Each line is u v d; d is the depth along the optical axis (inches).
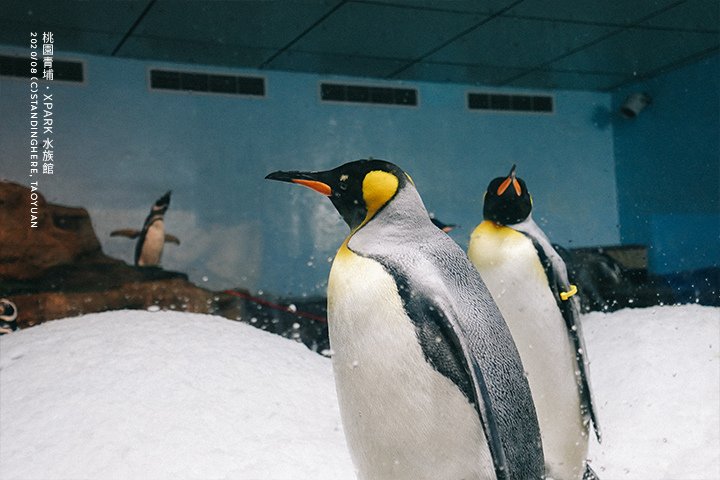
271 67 336.5
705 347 159.8
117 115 310.7
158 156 317.1
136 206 310.5
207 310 242.2
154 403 117.6
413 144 366.6
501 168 382.9
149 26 271.7
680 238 361.1
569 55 330.3
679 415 138.1
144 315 160.7
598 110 403.9
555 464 111.4
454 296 66.3
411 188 71.8
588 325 195.5
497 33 294.7
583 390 107.5
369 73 351.6
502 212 103.0
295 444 114.2
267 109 339.3
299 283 336.2
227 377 132.0
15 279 241.4
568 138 397.4
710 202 341.4
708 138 341.7
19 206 251.9
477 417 65.2
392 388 65.7
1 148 289.3
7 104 291.0
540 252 101.8
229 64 329.7
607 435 138.5
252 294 327.6
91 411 113.7
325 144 349.4
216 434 112.1
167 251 314.8
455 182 373.7
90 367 128.2
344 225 346.0
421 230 70.1
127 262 305.6
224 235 325.7
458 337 63.1
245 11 257.9
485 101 382.0
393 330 65.1
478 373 63.0
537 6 264.8
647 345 165.8
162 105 319.6
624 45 316.5
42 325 156.2
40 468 100.7
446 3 257.9
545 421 106.6
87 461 101.7
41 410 115.0
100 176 305.1
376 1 252.5
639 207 389.7
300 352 162.1
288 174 72.6
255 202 332.8
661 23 289.3
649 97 372.5
